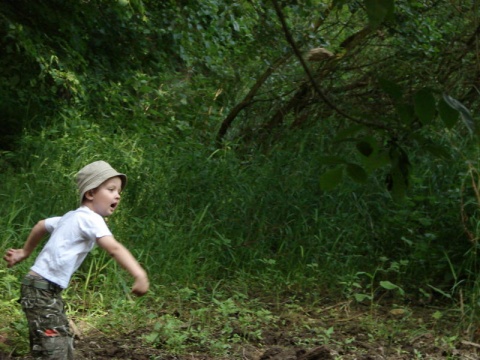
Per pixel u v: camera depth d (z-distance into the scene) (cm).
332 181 479
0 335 616
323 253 822
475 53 1051
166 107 1158
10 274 713
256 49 1082
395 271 787
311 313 729
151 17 1094
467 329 675
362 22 1142
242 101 1161
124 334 649
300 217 858
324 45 1053
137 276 552
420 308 746
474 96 1028
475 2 1064
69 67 1034
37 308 559
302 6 970
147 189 870
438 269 785
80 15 1095
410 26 1040
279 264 809
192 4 1052
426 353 644
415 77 1069
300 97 1142
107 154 933
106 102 1109
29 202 817
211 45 1107
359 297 705
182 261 779
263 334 665
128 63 1155
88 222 563
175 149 1012
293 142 1050
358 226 843
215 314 699
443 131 876
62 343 562
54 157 922
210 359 614
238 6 1013
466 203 739
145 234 796
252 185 912
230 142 1050
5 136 1020
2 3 1006
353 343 658
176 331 651
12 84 1033
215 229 842
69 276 564
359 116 479
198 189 891
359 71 1129
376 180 880
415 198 813
